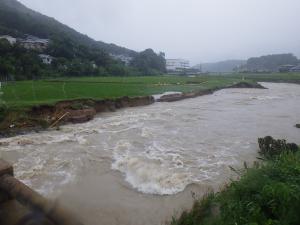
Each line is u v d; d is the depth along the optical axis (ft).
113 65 272.10
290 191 14.96
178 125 71.97
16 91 102.01
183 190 32.76
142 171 38.09
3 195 8.56
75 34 467.93
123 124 71.51
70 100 83.25
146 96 115.75
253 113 93.91
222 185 33.55
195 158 44.73
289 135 62.54
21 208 8.24
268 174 18.86
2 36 246.68
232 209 16.51
